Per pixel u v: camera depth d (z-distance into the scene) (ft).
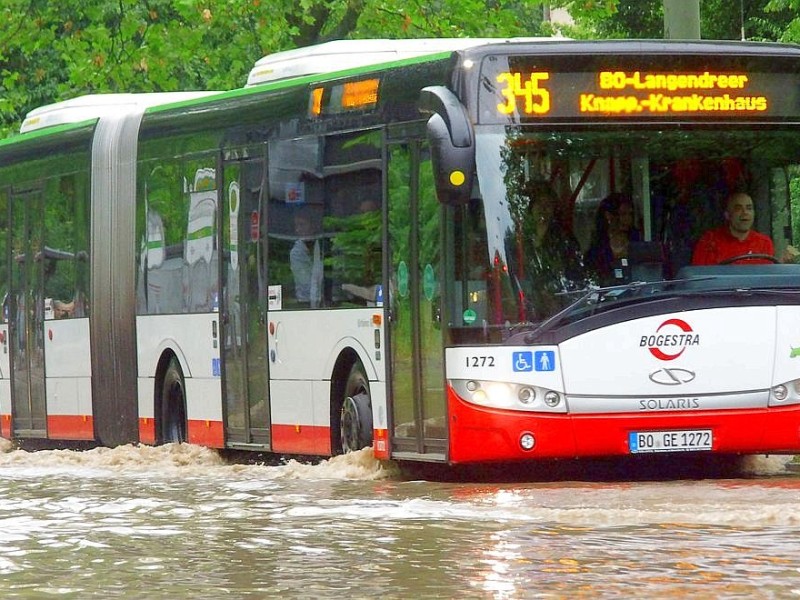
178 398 97.35
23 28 166.71
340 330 80.18
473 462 70.95
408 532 55.26
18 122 190.29
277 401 86.02
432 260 72.13
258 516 61.87
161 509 65.72
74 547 55.06
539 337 69.51
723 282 70.69
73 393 106.52
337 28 172.86
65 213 107.24
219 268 91.20
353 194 78.89
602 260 70.28
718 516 55.57
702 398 70.23
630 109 71.20
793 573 44.62
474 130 70.13
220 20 161.17
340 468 78.33
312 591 44.62
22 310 112.27
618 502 60.03
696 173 71.61
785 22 149.89
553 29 204.13
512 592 43.14
